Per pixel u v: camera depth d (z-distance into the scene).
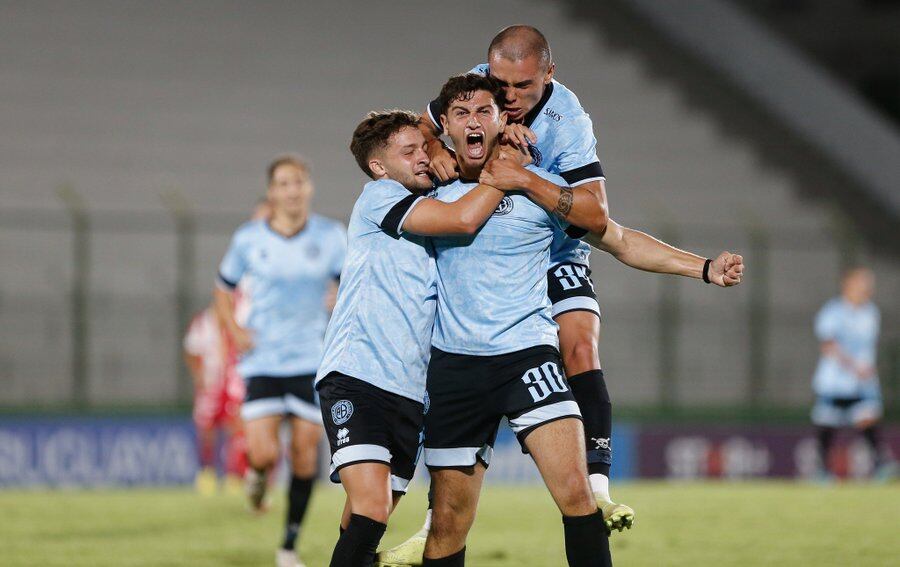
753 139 80.88
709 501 39.41
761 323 61.03
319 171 72.12
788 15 102.62
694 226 67.12
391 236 17.94
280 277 29.81
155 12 76.94
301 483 26.72
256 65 76.50
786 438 53.06
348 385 17.72
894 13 102.25
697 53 85.19
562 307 20.75
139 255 62.75
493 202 17.36
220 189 70.00
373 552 17.30
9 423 46.81
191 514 36.31
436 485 18.39
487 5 82.94
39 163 68.88
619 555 27.23
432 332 18.33
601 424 19.75
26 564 26.16
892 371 60.28
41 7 75.12
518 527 32.72
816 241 71.12
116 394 55.50
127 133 71.44
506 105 18.42
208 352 44.72
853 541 29.52
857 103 84.25
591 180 19.39
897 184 79.62
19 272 61.44
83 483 47.22
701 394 61.44
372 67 78.25
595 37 83.06
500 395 17.80
